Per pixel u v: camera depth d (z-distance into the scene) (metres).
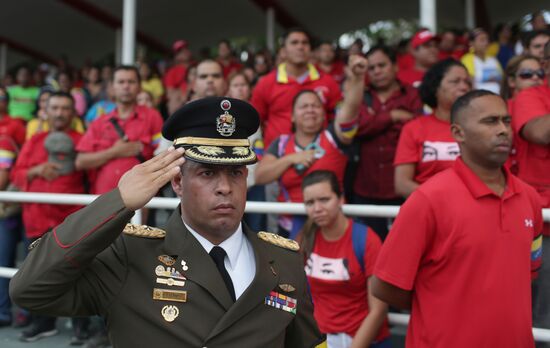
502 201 2.01
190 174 1.47
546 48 2.75
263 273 1.52
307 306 1.64
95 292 1.47
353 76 3.15
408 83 4.36
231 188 1.47
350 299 2.77
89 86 8.45
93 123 4.18
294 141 3.49
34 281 1.34
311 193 2.76
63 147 4.15
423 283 2.07
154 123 4.16
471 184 2.02
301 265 1.67
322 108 3.46
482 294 1.95
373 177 3.66
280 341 1.52
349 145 3.62
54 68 13.52
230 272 1.54
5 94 5.41
